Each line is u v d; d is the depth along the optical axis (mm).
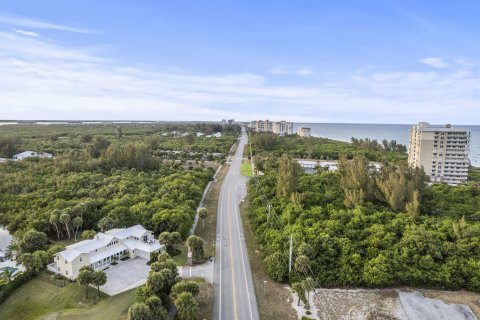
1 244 87938
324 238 73812
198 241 75188
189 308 52562
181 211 93625
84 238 85250
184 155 196250
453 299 63406
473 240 73562
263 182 125000
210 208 113750
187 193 113875
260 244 83750
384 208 94000
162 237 80688
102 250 75875
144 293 56656
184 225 89000
